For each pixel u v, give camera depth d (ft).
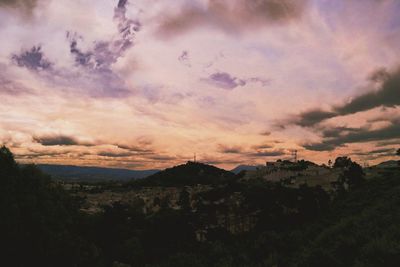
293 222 168.96
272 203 186.70
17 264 59.88
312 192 190.08
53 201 71.97
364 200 143.43
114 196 510.99
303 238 84.02
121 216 150.10
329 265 45.39
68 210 79.25
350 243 49.08
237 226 204.13
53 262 65.87
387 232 45.75
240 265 74.59
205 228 192.44
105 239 123.85
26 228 60.70
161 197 450.30
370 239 47.16
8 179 60.44
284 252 73.41
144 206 349.00
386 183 176.65
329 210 166.40
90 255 80.84
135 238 141.79
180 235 158.92
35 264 62.59
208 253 93.97
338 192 234.38
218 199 277.23
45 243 63.16
